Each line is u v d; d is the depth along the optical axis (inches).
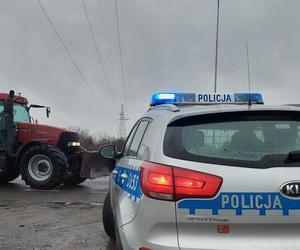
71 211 366.9
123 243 152.6
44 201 423.5
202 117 149.6
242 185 133.6
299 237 134.5
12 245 261.3
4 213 357.7
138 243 141.6
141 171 147.6
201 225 134.5
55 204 403.9
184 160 139.0
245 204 133.0
